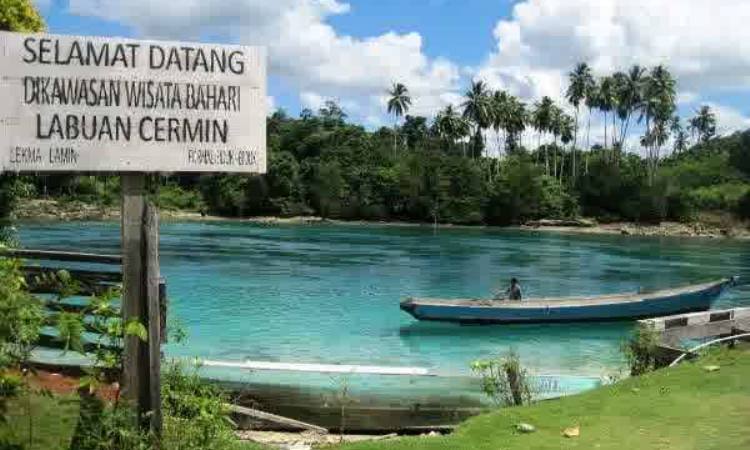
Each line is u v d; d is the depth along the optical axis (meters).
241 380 15.28
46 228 70.31
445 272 44.50
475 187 103.50
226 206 106.38
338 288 35.84
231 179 106.44
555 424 8.59
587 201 105.44
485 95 114.50
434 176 104.44
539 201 102.12
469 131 116.44
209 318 26.12
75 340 5.23
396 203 105.25
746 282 43.44
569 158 125.56
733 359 11.89
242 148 5.81
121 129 5.57
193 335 22.52
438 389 15.05
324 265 46.34
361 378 15.92
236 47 5.77
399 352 21.42
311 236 74.75
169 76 5.64
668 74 107.88
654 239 85.38
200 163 5.73
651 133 111.44
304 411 13.02
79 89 5.48
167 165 5.66
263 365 16.66
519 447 7.68
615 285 40.84
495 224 102.81
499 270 46.59
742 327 15.92
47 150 5.45
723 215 101.69
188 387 7.53
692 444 7.64
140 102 5.59
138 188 5.67
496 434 8.22
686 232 95.25
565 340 24.22
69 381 8.40
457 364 19.61
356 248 60.72
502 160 116.81
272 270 42.53
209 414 6.68
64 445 5.90
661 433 8.09
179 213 106.25
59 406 6.71
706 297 29.36
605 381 15.88
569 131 112.94
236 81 5.79
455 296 34.72
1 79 5.35
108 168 5.54
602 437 7.99
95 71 5.50
